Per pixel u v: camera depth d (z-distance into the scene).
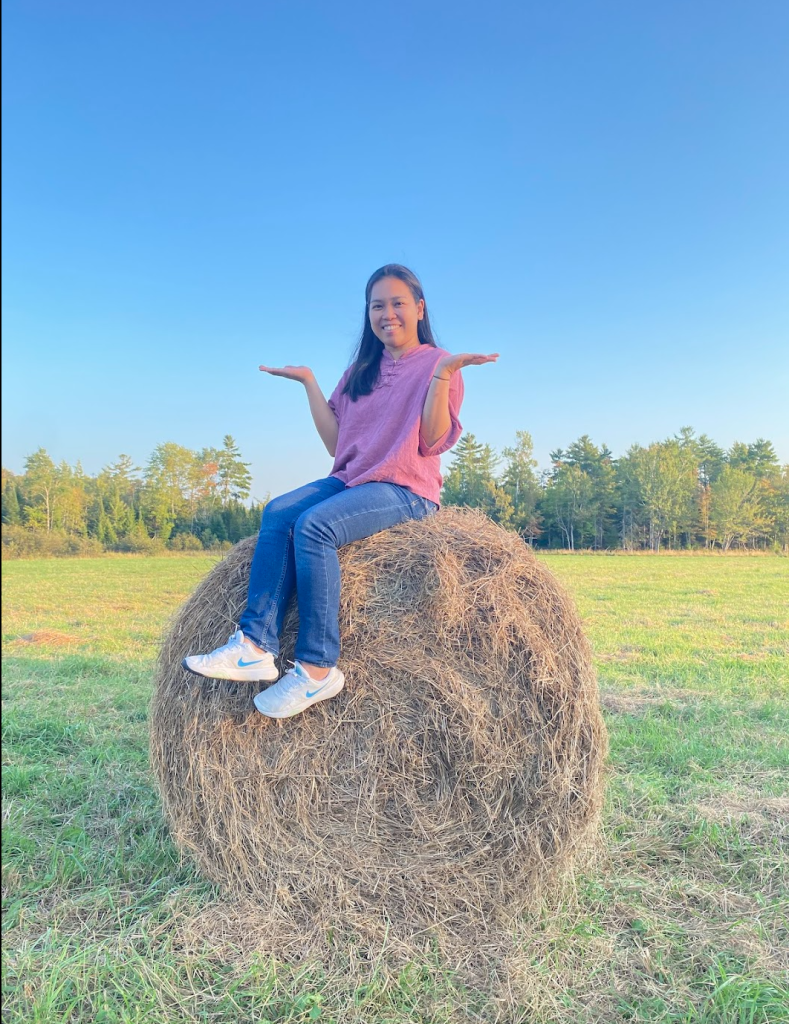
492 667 2.68
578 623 2.87
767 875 2.88
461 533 2.93
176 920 2.61
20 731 4.73
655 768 4.08
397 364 3.12
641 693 6.15
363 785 2.69
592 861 2.98
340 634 2.73
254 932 2.55
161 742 2.91
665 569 23.25
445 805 2.66
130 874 2.91
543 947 2.48
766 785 3.85
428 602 2.73
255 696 2.68
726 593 15.42
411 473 2.94
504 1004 2.21
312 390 3.40
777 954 2.41
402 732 2.68
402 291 3.06
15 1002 2.20
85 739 4.68
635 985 2.29
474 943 2.55
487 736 2.64
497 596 2.73
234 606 2.90
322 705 2.72
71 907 2.67
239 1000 2.23
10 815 3.42
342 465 3.11
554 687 2.68
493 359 2.78
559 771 2.66
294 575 2.75
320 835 2.70
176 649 2.96
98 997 2.20
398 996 2.26
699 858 3.04
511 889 2.66
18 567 29.80
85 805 3.57
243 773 2.74
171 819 2.92
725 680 6.56
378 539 2.88
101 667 7.27
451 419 2.96
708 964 2.37
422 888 2.63
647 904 2.73
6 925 2.57
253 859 2.72
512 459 47.47
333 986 2.30
